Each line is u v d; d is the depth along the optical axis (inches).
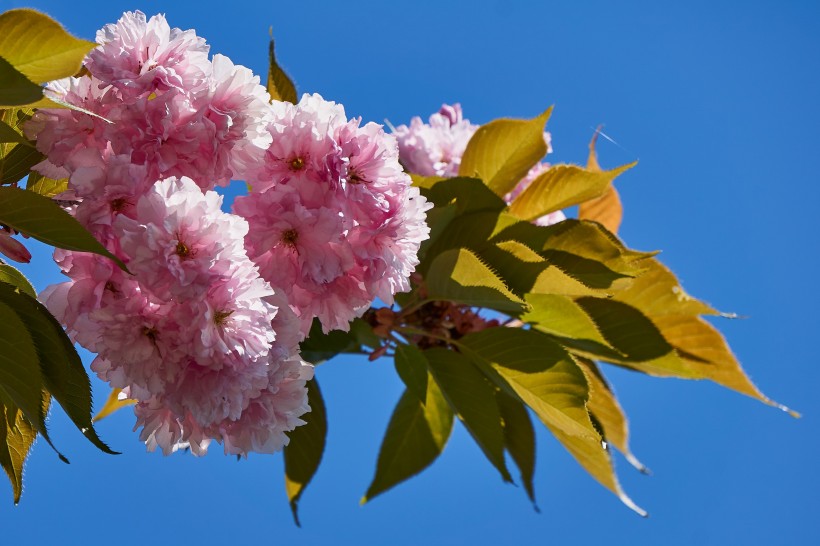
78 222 38.9
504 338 47.1
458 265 45.9
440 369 47.3
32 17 38.6
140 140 40.2
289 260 41.7
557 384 46.3
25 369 39.3
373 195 42.0
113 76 40.1
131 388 40.9
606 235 47.9
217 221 39.8
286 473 48.2
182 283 39.2
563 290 46.8
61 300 40.7
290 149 41.8
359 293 42.8
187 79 40.6
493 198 47.7
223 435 41.9
